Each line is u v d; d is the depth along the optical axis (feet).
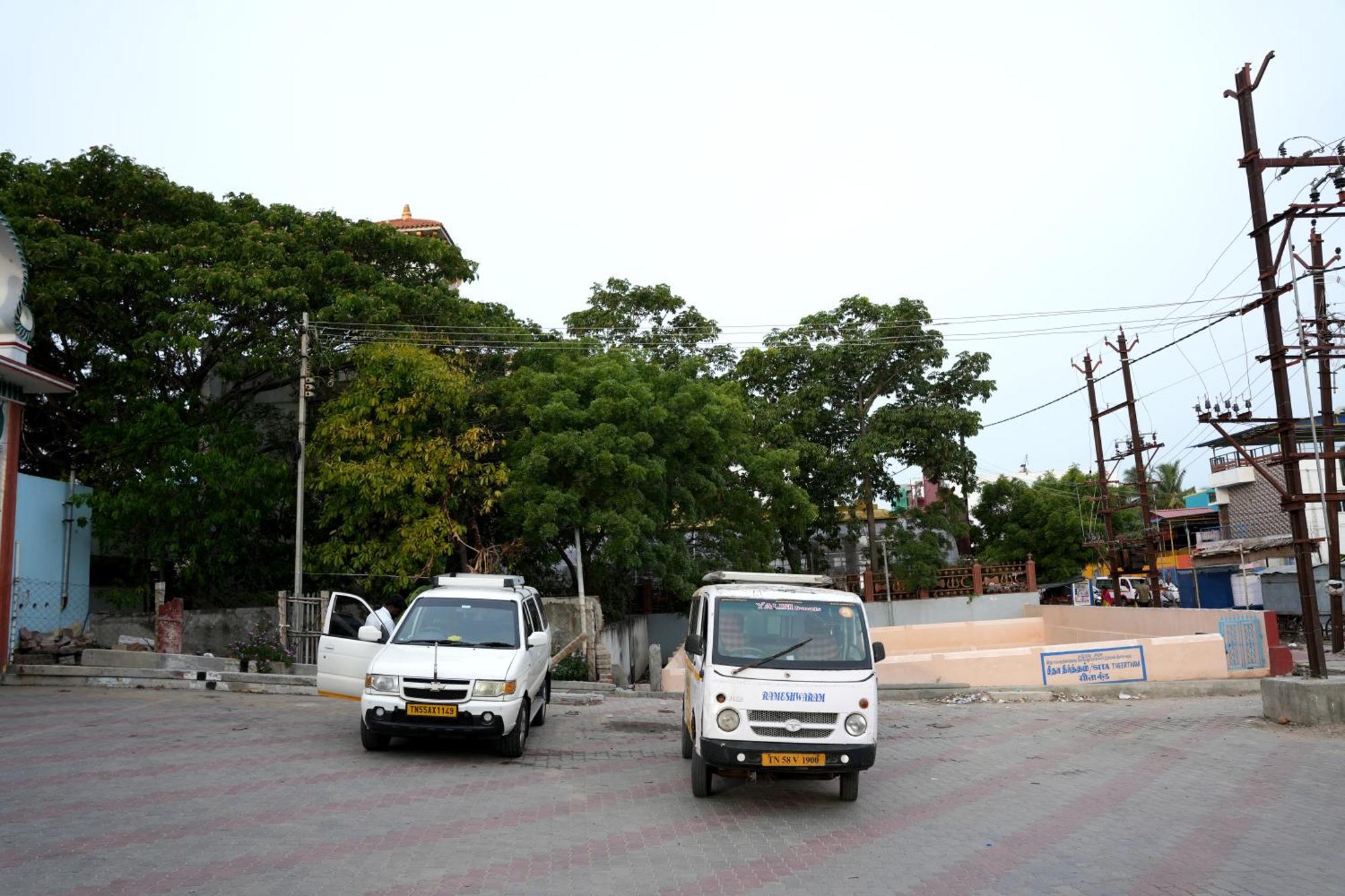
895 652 89.66
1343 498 67.26
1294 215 47.88
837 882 21.66
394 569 63.41
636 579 91.86
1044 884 21.63
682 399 69.21
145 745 36.14
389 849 23.36
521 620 39.88
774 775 28.81
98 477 64.28
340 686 41.04
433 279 80.84
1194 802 30.04
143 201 69.92
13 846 22.61
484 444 65.67
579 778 33.32
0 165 65.51
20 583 58.23
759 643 30.12
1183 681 59.57
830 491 99.45
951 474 99.86
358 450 64.34
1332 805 29.14
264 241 71.51
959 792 31.86
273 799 28.09
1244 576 104.42
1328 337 52.95
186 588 69.92
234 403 74.79
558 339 81.51
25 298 54.75
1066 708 53.72
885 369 98.84
